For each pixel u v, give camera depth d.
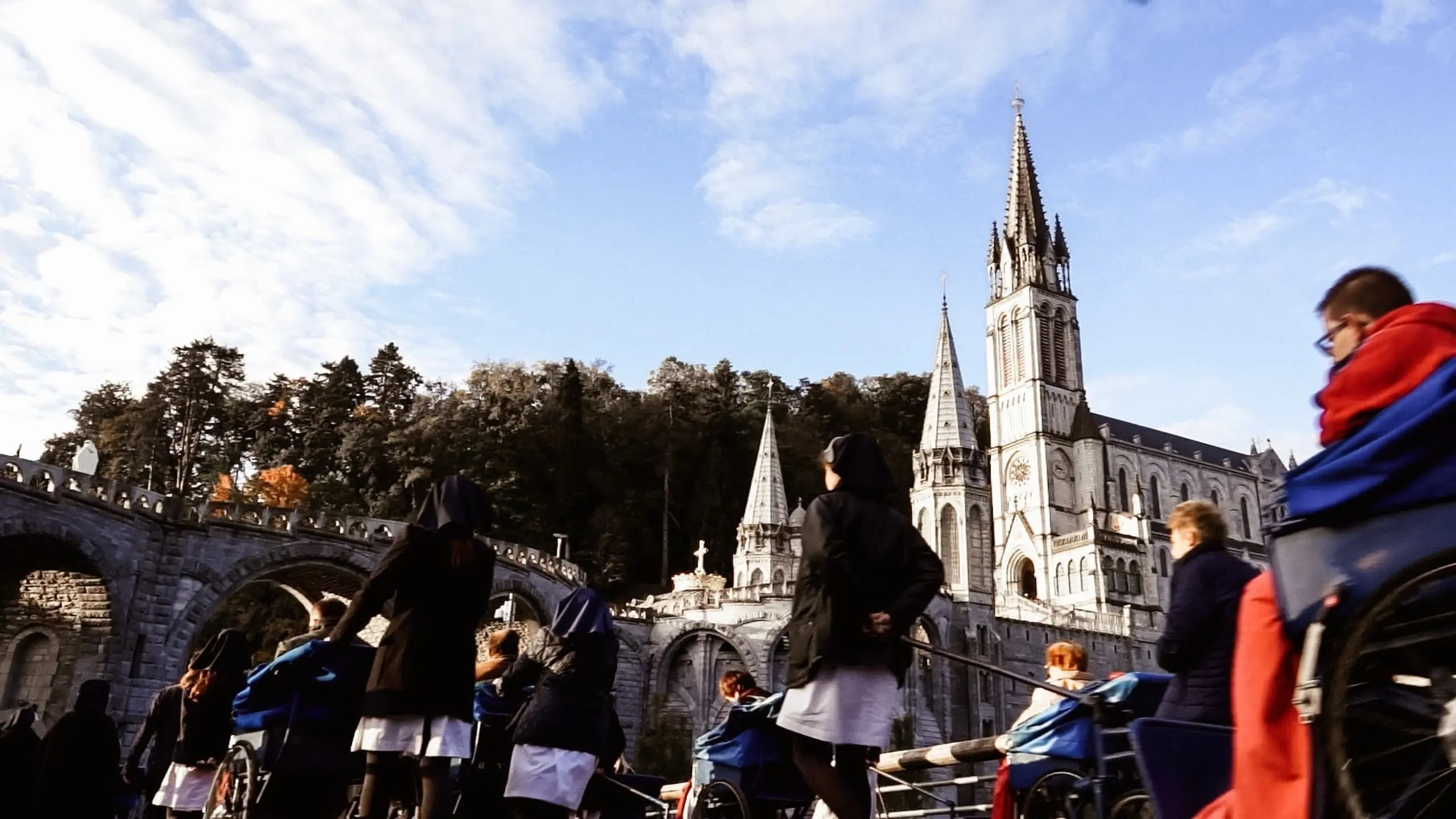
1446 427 4.06
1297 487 4.46
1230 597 6.30
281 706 9.30
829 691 6.45
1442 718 3.96
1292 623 4.36
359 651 9.59
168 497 46.69
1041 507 108.25
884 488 7.00
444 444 105.75
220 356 118.12
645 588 106.69
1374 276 5.01
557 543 102.88
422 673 8.19
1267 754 4.45
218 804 9.51
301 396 124.88
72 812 12.36
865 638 6.50
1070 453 112.75
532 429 108.75
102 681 13.15
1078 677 9.12
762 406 126.94
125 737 42.53
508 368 126.19
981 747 9.41
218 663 11.59
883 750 6.75
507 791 9.22
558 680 9.52
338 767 9.28
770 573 91.75
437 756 8.20
